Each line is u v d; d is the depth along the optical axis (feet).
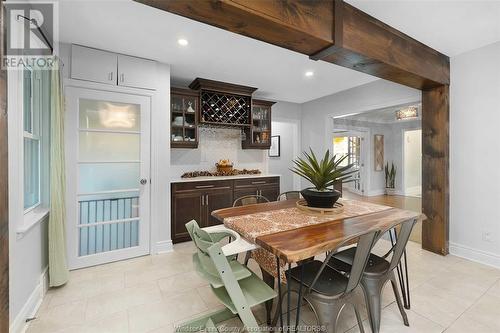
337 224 5.47
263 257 5.56
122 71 8.84
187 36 7.60
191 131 12.31
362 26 6.29
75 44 8.07
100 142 8.68
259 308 6.21
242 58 9.30
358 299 6.60
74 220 8.23
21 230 5.22
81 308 6.21
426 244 9.70
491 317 5.80
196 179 11.82
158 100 9.60
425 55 8.07
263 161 15.35
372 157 23.04
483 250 8.49
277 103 15.70
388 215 6.19
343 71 10.69
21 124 5.35
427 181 9.59
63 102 7.54
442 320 5.72
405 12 6.34
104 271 8.18
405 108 17.30
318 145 15.26
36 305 6.15
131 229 9.32
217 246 4.17
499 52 7.95
